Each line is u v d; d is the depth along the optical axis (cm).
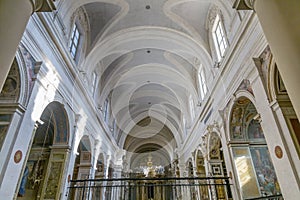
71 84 820
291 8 207
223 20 849
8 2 214
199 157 1344
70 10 793
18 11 228
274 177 705
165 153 2372
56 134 797
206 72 1067
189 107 1566
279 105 489
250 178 701
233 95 741
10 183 447
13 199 459
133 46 1166
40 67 576
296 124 467
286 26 208
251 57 612
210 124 1015
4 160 441
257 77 576
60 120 794
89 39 1036
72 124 827
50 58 650
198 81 1286
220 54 905
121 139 1825
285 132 468
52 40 659
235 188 704
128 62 1356
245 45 650
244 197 667
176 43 1114
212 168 1034
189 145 1551
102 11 1003
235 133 783
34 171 775
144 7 991
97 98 1249
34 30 562
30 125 529
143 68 1400
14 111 482
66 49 751
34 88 554
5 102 492
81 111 931
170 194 1877
